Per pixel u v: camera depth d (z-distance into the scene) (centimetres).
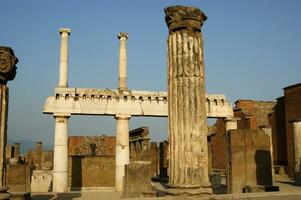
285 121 3866
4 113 1099
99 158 3509
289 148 3722
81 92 2994
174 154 1040
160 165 3919
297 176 2628
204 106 1068
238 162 1708
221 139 4650
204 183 1020
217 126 4766
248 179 1705
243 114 4353
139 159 4603
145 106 3098
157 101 3134
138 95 3100
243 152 1720
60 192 2783
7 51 1112
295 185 2603
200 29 1105
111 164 3528
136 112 3070
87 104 2989
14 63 1127
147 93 3122
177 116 1048
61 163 2872
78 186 3412
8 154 4984
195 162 1018
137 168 2103
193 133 1031
